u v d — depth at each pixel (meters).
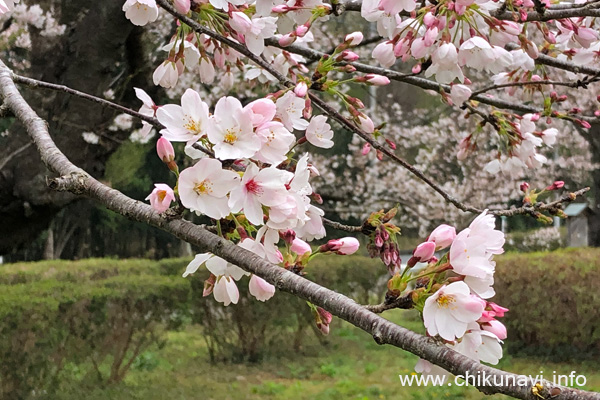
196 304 7.66
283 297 7.95
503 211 2.46
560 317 7.80
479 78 9.12
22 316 5.43
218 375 7.30
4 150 4.89
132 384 6.62
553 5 2.31
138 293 6.51
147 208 1.20
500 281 8.34
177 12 1.80
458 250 1.09
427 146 11.45
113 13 4.68
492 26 1.97
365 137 2.08
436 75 2.00
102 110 4.95
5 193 4.84
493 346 1.10
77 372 6.48
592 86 9.66
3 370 5.38
